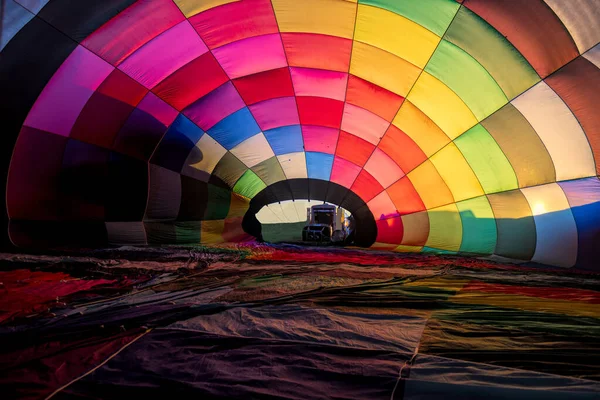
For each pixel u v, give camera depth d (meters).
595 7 5.43
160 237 10.46
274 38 8.06
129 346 2.69
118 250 8.32
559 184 8.10
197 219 11.62
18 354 2.53
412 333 3.05
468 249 10.66
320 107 10.31
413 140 10.30
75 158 8.81
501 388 2.10
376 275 6.07
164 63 8.38
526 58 6.70
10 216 8.20
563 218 8.16
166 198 10.57
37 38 7.05
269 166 13.16
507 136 8.38
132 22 7.26
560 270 7.39
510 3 5.94
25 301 3.90
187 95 9.39
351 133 11.18
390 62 8.22
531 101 7.36
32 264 6.20
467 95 8.16
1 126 7.61
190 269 6.20
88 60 7.73
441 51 7.47
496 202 9.77
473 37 6.84
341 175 13.48
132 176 9.69
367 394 2.07
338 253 9.66
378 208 13.62
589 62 6.17
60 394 2.02
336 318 3.41
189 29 7.70
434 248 11.60
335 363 2.45
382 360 2.49
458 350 2.66
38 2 6.54
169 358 2.50
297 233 22.17
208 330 3.04
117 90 8.55
